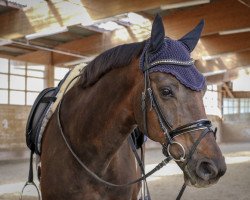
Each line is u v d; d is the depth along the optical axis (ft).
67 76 7.40
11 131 34.35
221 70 44.62
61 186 6.29
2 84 34.45
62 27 22.89
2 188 17.97
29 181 7.89
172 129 4.95
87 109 6.18
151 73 5.16
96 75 6.16
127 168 6.55
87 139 6.13
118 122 5.82
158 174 23.43
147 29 28.66
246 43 33.01
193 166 4.79
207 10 26.45
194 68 5.11
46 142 6.83
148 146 49.11
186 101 4.91
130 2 20.75
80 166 6.15
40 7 23.53
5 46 32.37
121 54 5.79
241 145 52.65
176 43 5.36
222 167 4.69
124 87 5.70
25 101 36.22
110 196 6.32
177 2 19.81
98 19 21.65
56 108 7.04
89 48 32.01
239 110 65.00
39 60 36.86
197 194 16.65
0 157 33.01
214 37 34.22
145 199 7.92
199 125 4.85
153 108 5.09
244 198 15.80
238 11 25.35
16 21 24.48
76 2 22.35
